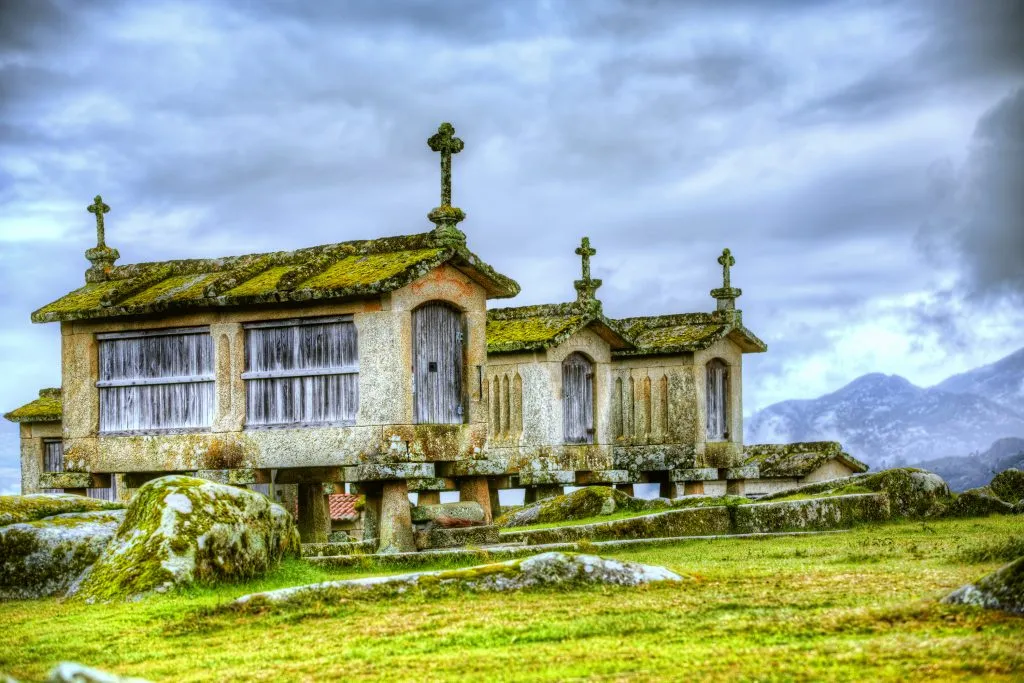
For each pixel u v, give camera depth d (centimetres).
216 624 1450
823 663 1095
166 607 1566
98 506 1986
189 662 1273
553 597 1507
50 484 2580
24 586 1803
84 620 1526
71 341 2592
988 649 1087
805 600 1409
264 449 2369
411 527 2300
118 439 2525
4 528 1845
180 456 2453
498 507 3238
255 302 2344
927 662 1070
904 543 2089
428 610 1459
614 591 1530
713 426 3750
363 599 1531
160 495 1759
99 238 2770
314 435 2323
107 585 1683
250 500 1812
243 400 2406
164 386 2500
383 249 2428
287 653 1285
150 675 1223
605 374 3500
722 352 3756
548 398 3316
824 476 3912
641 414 3734
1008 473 3158
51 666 1280
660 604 1425
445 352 2408
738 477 3753
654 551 2145
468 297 2436
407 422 2273
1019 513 2788
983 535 2222
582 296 3434
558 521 2808
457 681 1121
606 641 1252
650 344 3697
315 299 2316
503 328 3438
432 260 2300
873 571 1650
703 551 2108
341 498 3931
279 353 2383
